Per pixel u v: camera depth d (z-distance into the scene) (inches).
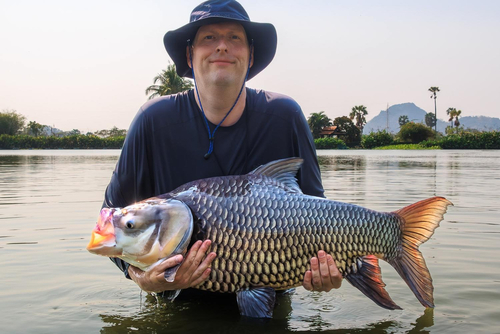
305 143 159.3
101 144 3255.4
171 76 1792.6
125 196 155.6
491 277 161.9
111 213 118.6
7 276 165.9
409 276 132.8
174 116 152.3
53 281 161.6
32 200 350.0
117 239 117.1
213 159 151.9
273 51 157.0
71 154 1753.2
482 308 136.3
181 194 123.8
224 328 125.0
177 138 151.5
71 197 369.1
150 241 117.1
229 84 142.9
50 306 140.3
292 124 156.4
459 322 127.0
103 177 581.6
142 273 124.3
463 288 151.8
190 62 158.1
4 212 293.0
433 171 668.7
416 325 125.6
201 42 145.0
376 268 130.9
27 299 145.3
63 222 259.3
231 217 121.7
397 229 132.7
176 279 120.3
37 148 3223.4
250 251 122.0
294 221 123.6
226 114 150.3
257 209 122.9
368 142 3284.9
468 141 2817.4
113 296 149.7
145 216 117.2
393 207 299.0
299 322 129.0
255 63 162.7
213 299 150.1
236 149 152.4
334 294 153.6
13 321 129.0
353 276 129.7
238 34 145.0
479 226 243.1
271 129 154.6
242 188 124.9
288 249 123.4
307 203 126.0
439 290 150.2
